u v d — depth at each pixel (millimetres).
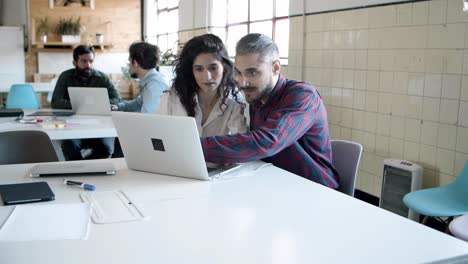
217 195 1459
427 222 3111
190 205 1358
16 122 3273
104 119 3508
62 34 8930
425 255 1027
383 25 3533
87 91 3662
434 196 2684
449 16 3008
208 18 6664
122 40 9344
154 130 1627
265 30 5551
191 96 2117
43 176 1693
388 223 1223
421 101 3254
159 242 1082
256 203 1379
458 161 3014
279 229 1171
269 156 1784
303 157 1833
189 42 2045
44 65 9023
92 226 1184
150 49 3760
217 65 2021
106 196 1446
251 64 1761
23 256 1000
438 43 3098
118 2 9227
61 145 3736
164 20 8898
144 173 1743
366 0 3680
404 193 3246
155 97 3705
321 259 999
